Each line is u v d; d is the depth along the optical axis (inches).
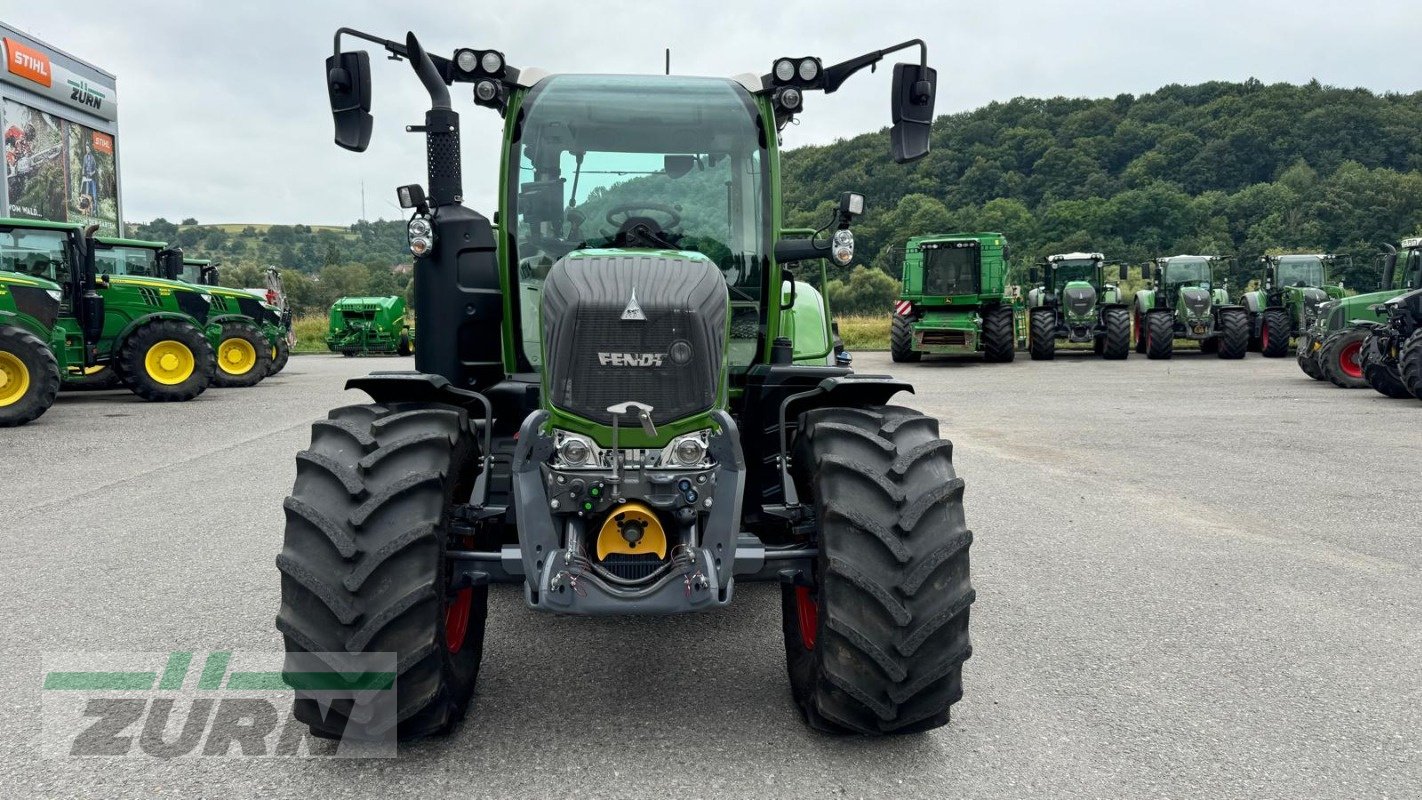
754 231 150.7
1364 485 275.7
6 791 100.6
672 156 149.8
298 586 101.9
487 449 121.6
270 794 100.3
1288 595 173.2
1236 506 248.2
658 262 117.2
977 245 831.7
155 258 583.2
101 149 1075.3
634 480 110.0
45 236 468.1
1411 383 468.1
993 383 628.7
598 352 110.3
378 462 105.4
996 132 5049.2
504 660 141.3
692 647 146.9
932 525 107.0
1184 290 925.2
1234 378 660.1
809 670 115.3
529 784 102.7
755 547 113.0
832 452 111.1
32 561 191.3
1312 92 4916.3
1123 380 648.4
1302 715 121.5
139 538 210.2
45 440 358.6
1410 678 134.1
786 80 148.5
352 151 137.6
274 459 316.2
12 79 901.8
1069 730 116.8
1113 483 279.3
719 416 112.6
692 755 109.8
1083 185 4409.5
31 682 130.5
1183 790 101.9
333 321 1026.7
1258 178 4439.0
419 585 102.0
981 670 136.9
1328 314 608.4
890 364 863.7
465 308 146.8
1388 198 3447.3
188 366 505.0
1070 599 170.7
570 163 148.6
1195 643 148.2
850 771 106.0
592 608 105.5
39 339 399.2
